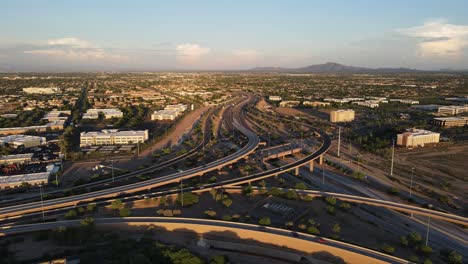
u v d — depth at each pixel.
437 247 176.12
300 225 186.00
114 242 166.75
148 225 185.62
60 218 198.75
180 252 153.12
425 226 197.75
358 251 159.00
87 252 158.75
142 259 142.25
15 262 151.12
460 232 191.38
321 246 164.62
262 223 188.75
